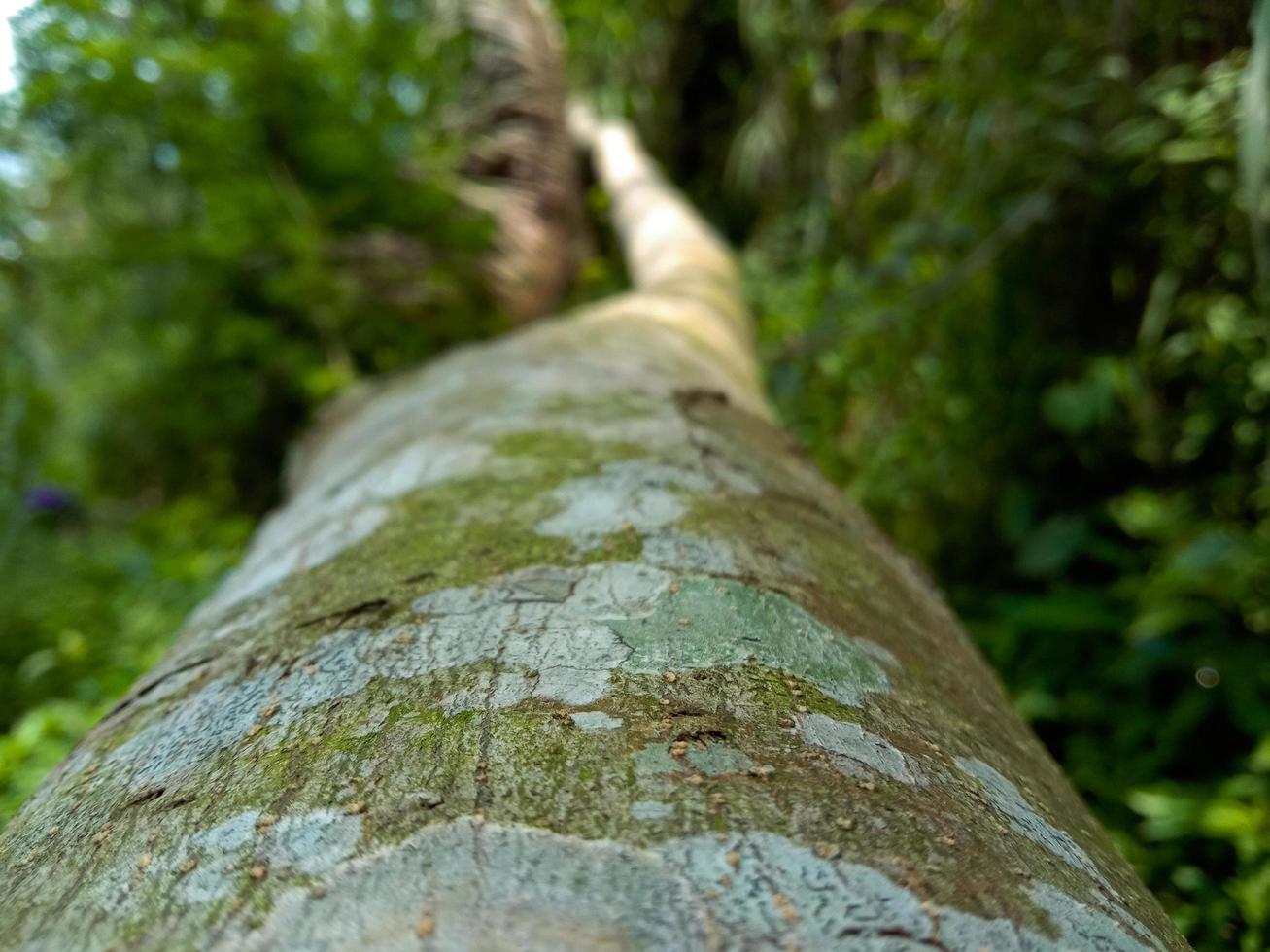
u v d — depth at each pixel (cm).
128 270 401
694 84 736
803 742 64
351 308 466
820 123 573
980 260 337
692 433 132
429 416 158
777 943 46
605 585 85
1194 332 283
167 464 512
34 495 344
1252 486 277
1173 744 231
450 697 68
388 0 509
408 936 46
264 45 402
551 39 583
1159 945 60
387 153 476
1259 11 195
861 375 427
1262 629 238
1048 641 275
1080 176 307
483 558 92
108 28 358
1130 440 316
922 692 82
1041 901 55
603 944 45
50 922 54
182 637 111
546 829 53
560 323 227
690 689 69
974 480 358
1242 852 193
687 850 52
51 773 84
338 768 61
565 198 566
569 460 118
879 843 55
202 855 56
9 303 369
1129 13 286
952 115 387
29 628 278
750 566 91
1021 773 78
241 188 395
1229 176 264
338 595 92
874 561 117
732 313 324
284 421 521
